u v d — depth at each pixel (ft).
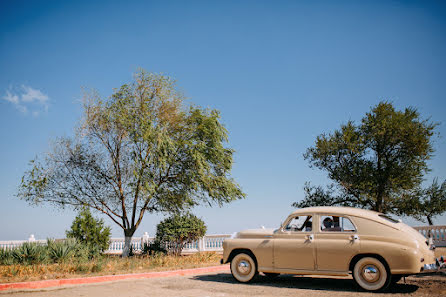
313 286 27.45
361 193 74.69
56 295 25.82
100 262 41.98
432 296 21.99
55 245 51.24
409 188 74.54
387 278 23.67
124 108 67.10
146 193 63.82
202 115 71.05
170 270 39.32
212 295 24.63
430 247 24.97
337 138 78.95
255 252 28.78
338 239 25.76
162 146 64.69
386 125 73.31
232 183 71.67
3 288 28.63
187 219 69.51
